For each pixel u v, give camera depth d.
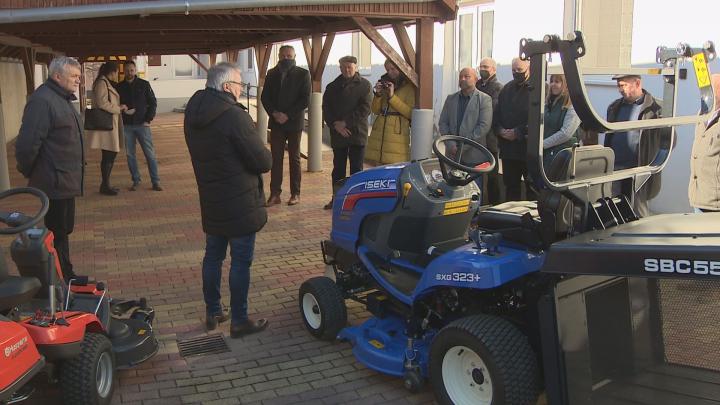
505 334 3.16
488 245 3.35
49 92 5.00
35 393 3.73
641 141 3.72
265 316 5.02
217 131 4.25
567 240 2.83
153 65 33.94
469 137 6.73
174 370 4.16
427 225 4.10
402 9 7.32
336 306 4.44
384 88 7.80
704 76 3.40
